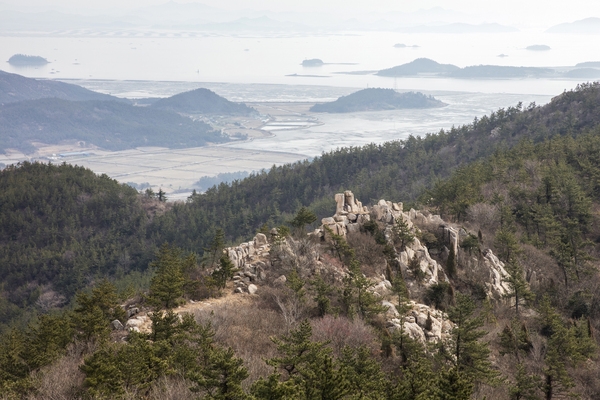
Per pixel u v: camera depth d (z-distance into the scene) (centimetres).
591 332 6962
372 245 7312
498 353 5947
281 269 6203
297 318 5125
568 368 5762
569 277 9019
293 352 3572
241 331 4728
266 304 5444
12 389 3588
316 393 3009
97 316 4597
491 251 8712
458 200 10881
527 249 9406
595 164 12888
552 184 10988
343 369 3291
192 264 6284
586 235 10719
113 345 4119
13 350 4422
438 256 8050
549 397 5231
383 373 3972
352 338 4725
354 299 5562
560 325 6116
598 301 8350
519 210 10938
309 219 7550
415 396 3469
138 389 3503
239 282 5934
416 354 4606
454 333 4950
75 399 3488
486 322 6719
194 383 3456
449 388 3306
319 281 5428
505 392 5041
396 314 5606
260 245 7019
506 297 7506
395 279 6188
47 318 4700
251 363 3938
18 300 18112
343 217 7794
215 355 3070
